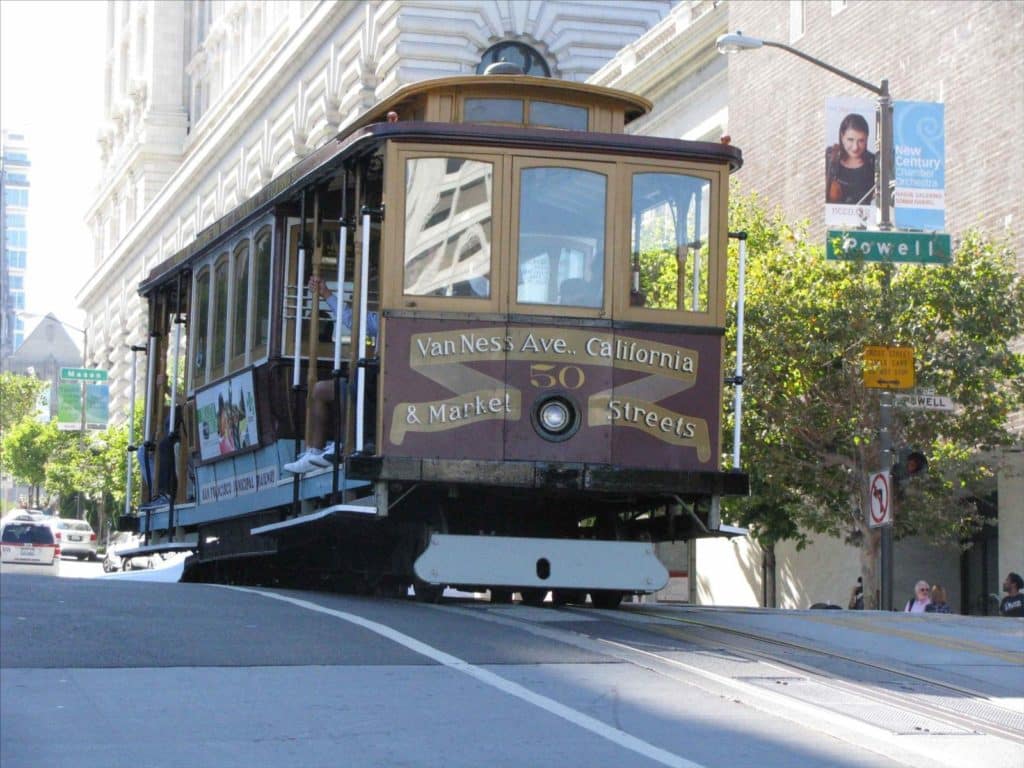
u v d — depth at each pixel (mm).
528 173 14078
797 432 23641
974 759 8211
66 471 78562
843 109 21469
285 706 9258
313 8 53812
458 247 13977
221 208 65438
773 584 30938
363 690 9727
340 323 14836
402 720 8898
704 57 35531
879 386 20453
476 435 13836
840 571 28562
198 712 9102
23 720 8883
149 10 84250
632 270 14172
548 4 46000
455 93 14727
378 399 13781
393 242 13883
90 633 11797
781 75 31188
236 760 8000
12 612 13023
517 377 13914
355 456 13641
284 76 56969
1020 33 24172
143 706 9258
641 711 9203
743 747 8352
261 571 20109
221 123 66375
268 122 59250
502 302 13953
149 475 22984
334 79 51812
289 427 16703
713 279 14438
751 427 23594
